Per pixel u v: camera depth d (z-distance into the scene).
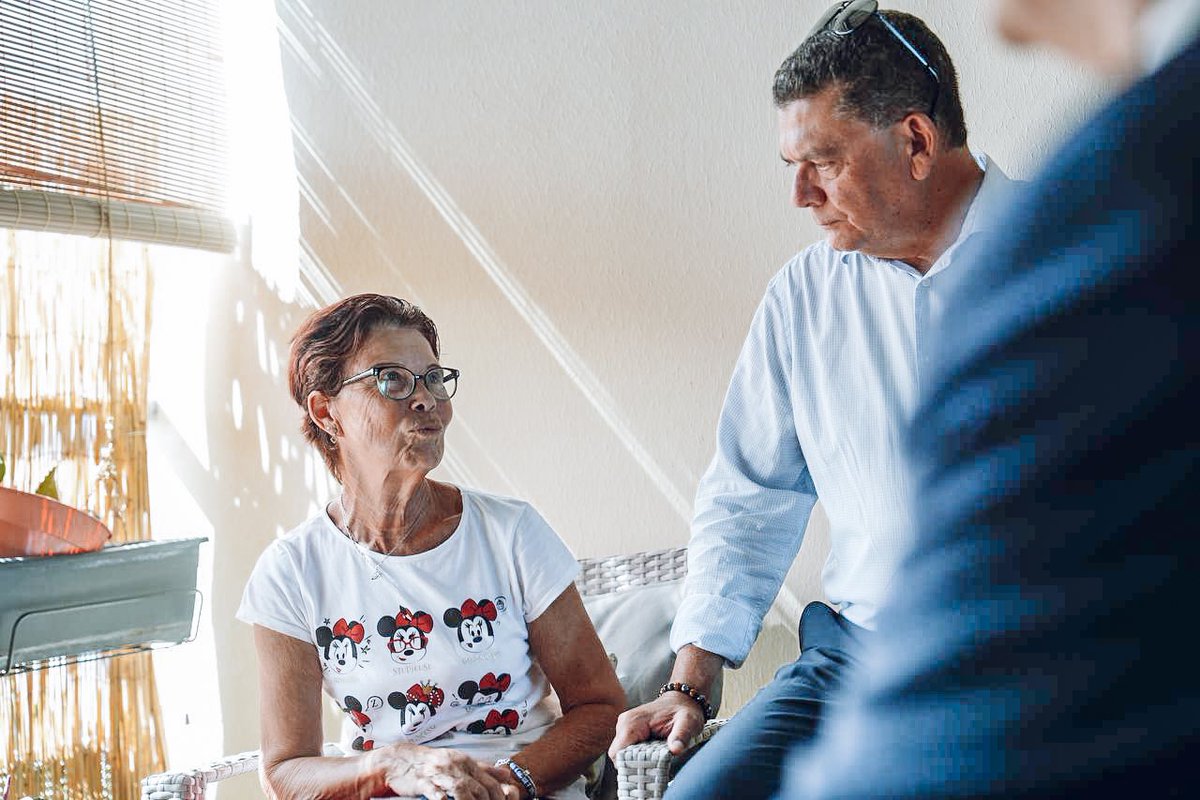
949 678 0.45
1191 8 0.41
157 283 2.91
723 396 2.36
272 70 2.82
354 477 1.84
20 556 2.03
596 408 2.47
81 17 2.62
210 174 2.86
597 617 2.21
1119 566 0.41
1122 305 0.39
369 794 1.67
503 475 2.55
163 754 2.83
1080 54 0.44
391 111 2.65
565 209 2.49
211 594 2.89
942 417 0.44
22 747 2.56
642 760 1.58
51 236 2.65
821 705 1.57
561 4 2.47
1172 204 0.39
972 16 2.09
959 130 1.63
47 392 2.64
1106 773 0.43
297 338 1.89
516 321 2.54
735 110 2.32
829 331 1.78
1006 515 0.42
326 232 2.73
